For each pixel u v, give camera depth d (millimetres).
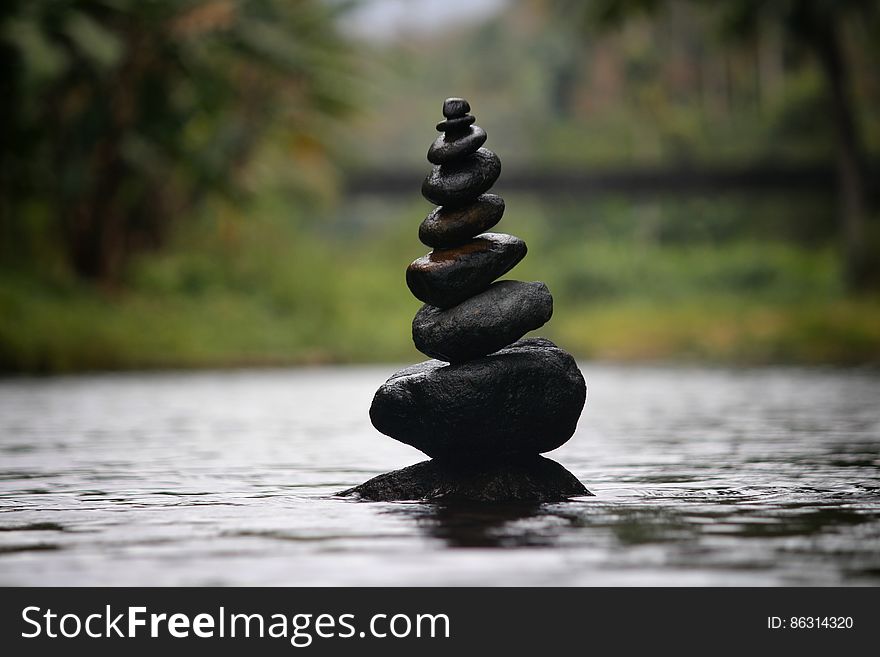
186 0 38000
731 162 66750
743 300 54125
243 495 9844
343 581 6289
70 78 37125
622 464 12164
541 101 91750
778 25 50594
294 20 45375
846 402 22141
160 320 41469
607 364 41906
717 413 19766
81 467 12266
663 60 86562
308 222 63156
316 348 44594
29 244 42844
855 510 8547
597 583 6145
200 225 50094
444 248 9258
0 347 36031
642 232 71125
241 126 45969
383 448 14406
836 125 52125
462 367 9102
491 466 9367
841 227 65500
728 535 7426
